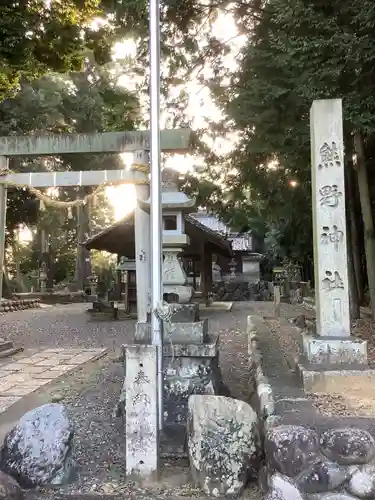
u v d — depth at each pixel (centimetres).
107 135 865
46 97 2106
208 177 1183
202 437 379
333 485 329
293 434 343
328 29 663
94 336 1309
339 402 419
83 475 409
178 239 565
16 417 574
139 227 841
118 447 476
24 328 1490
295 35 709
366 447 333
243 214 1315
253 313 1752
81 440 497
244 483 367
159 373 455
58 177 879
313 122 521
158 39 510
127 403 400
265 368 570
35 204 2300
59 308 2309
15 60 1028
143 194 851
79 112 2264
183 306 560
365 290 1380
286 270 2811
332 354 488
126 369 403
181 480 393
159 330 475
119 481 395
